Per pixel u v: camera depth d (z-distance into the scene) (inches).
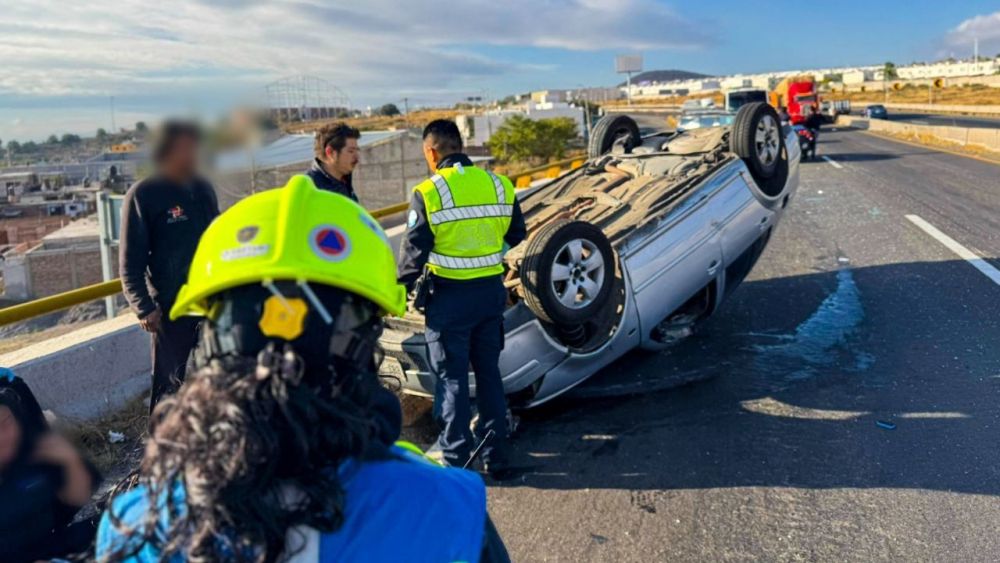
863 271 319.0
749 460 161.2
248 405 37.9
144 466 40.3
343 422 39.7
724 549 129.9
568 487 155.0
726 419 181.9
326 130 187.6
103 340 192.2
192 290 41.5
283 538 37.7
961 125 1790.1
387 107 2578.7
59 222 1136.8
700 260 206.8
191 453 37.8
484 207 153.0
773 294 291.0
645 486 153.3
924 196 535.5
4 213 1139.9
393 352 172.6
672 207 201.9
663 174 226.1
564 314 168.6
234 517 36.7
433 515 41.4
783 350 227.3
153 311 153.2
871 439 167.3
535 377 177.3
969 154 932.6
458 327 153.8
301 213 41.6
